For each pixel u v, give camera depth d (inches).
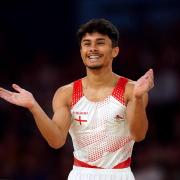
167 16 1087.6
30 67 1095.0
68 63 1091.3
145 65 1055.0
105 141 490.3
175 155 929.5
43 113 473.4
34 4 1129.4
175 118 991.6
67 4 1115.9
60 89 501.7
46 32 1131.3
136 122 466.9
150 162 918.4
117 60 1067.3
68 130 499.2
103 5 1098.7
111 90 490.9
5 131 1016.2
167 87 1019.3
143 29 1088.2
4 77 1091.9
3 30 1130.7
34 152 977.5
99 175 492.4
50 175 948.6
